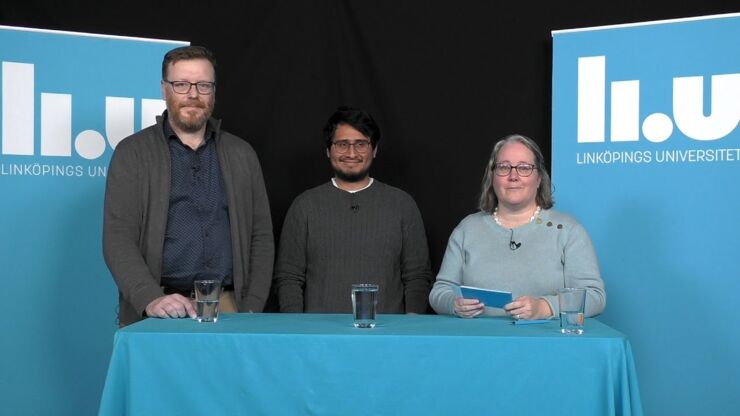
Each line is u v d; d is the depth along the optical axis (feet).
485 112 13.47
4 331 11.90
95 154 12.30
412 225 12.27
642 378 11.52
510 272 9.67
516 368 7.46
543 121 13.25
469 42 13.50
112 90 12.36
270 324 8.24
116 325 12.39
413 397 7.51
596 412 7.41
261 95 13.93
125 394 7.68
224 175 10.45
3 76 11.84
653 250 11.48
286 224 12.28
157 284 9.50
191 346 7.61
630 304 11.61
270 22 13.92
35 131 12.01
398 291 12.12
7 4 13.53
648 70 11.45
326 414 7.55
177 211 10.20
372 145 12.33
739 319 11.02
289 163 13.98
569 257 9.57
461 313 8.85
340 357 7.54
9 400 11.96
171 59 10.12
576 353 7.42
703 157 11.18
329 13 13.91
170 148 10.32
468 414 7.49
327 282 11.92
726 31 11.00
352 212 12.12
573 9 13.02
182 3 13.82
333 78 13.93
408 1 13.70
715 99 11.08
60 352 12.17
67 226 12.17
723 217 11.09
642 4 12.67
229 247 10.45
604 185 11.76
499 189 9.80
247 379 7.58
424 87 13.69
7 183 11.87
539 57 13.21
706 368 11.21
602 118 11.75
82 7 13.67
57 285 12.14
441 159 13.66
